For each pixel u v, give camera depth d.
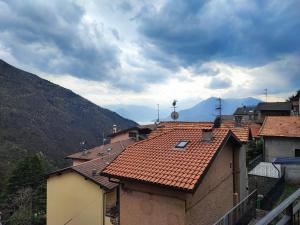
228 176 14.29
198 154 11.98
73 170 20.72
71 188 20.91
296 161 19.84
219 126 19.27
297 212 3.87
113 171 12.60
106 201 19.39
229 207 14.25
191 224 10.76
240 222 12.70
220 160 13.34
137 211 11.91
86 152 32.56
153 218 11.36
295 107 59.34
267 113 60.47
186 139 13.85
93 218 19.53
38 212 30.94
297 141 27.17
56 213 21.48
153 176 11.26
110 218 18.61
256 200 15.45
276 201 17.17
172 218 10.77
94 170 20.62
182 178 10.54
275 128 29.02
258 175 20.56
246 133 17.48
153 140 14.90
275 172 21.70
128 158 13.48
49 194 22.05
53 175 21.91
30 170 40.34
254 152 31.09
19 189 35.50
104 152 30.86
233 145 15.05
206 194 11.89
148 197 11.59
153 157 12.89
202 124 20.02
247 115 64.25
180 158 12.09
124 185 12.45
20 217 26.83
